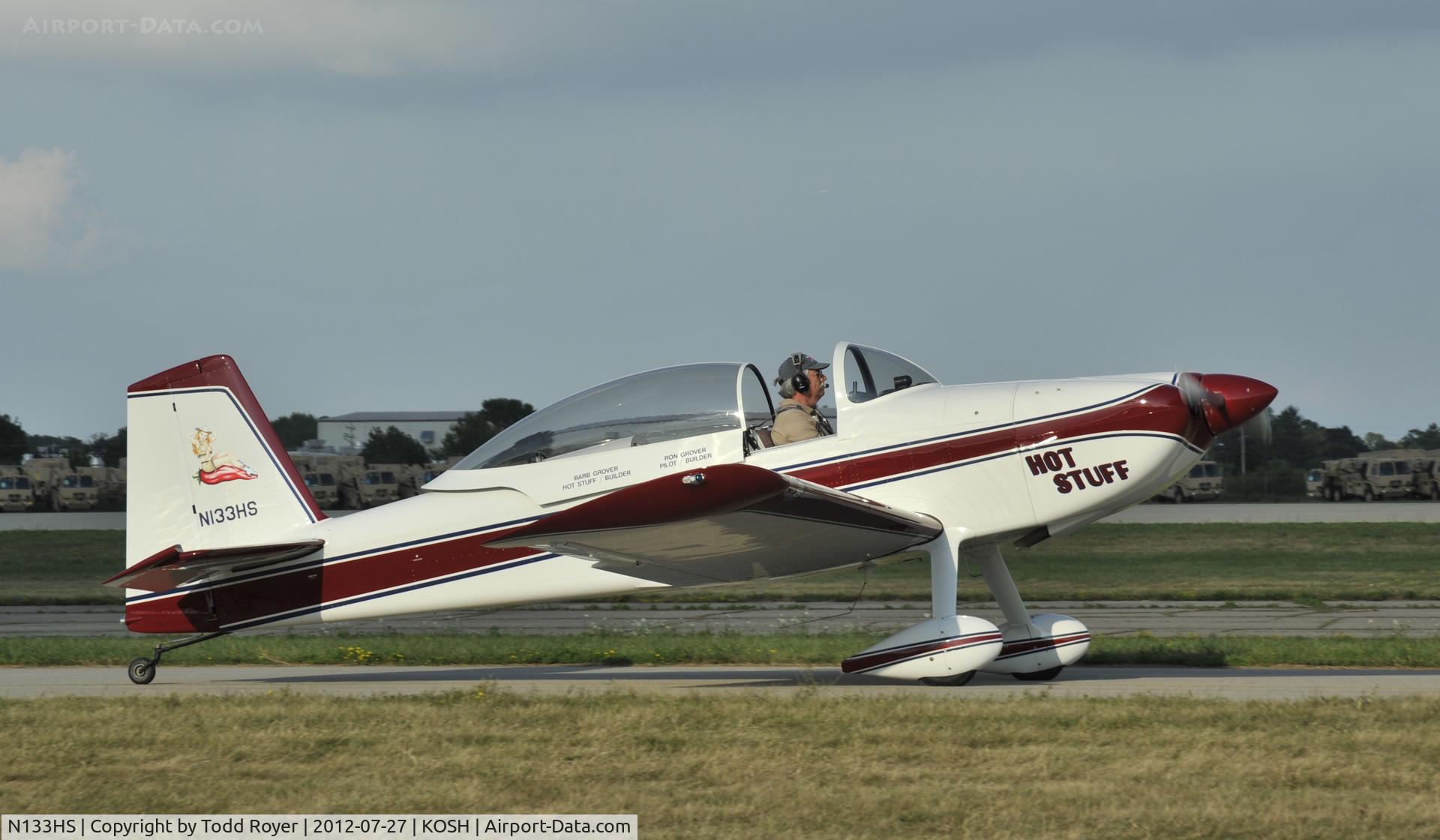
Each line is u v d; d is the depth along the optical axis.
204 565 29.86
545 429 29.27
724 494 22.86
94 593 66.44
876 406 27.98
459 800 16.31
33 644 37.62
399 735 20.38
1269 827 14.51
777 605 54.53
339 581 30.38
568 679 30.69
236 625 30.64
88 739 20.44
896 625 44.97
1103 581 62.47
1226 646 33.25
